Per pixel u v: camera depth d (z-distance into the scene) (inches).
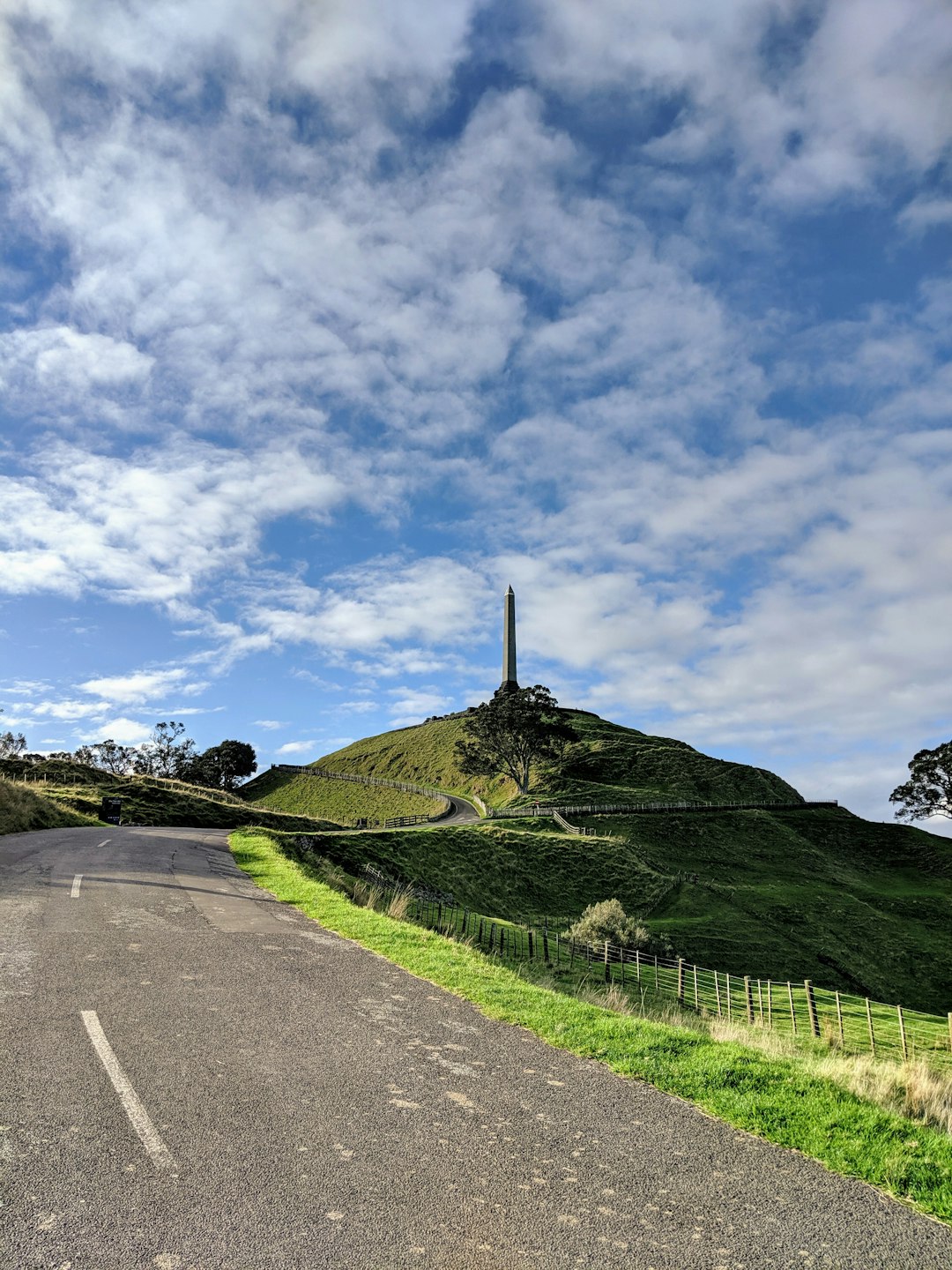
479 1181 194.5
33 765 2800.2
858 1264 170.4
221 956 414.6
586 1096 258.5
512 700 3981.3
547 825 2874.0
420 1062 279.0
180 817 2135.8
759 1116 249.9
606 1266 162.2
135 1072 248.5
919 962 1978.3
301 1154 202.2
